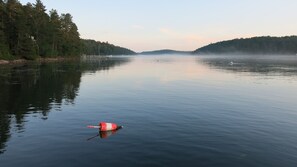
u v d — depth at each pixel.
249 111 23.97
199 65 110.88
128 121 20.30
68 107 25.12
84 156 13.56
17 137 16.52
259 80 50.47
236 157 13.51
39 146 15.02
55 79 47.59
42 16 128.62
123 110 24.05
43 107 24.94
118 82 45.94
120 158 13.29
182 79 52.19
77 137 16.55
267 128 18.67
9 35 103.50
